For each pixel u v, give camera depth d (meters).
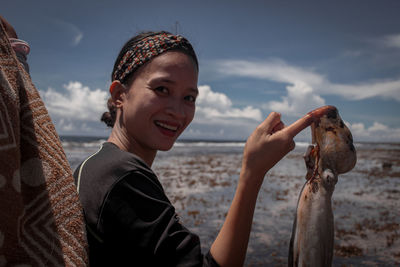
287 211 11.41
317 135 0.82
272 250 7.09
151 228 0.72
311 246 0.78
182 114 0.90
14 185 0.45
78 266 0.57
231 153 56.19
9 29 0.91
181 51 0.91
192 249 0.74
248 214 0.73
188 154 49.56
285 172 25.92
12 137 0.46
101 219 0.72
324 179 0.79
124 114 0.95
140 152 0.96
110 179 0.74
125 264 0.72
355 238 7.98
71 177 0.63
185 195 14.48
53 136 0.63
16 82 0.54
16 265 0.47
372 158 49.72
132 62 0.92
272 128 0.76
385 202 13.37
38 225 0.54
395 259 6.53
